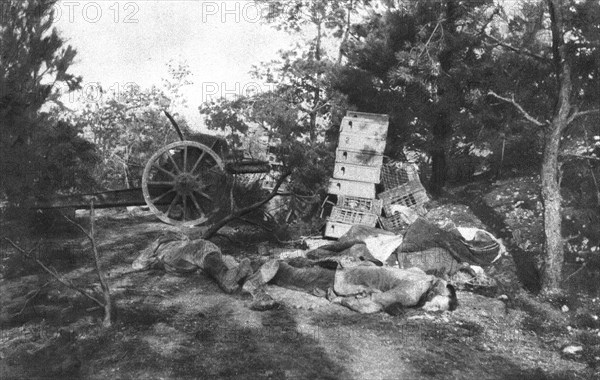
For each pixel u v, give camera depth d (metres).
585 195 9.24
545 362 6.34
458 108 12.22
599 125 9.26
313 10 13.83
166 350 5.96
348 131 10.74
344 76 12.86
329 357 5.99
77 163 9.60
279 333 6.49
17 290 7.42
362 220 10.31
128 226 11.60
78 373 5.46
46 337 6.21
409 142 13.03
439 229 8.83
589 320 7.41
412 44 12.61
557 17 8.34
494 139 12.30
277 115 11.39
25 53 7.33
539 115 10.55
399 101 12.55
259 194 11.46
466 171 13.68
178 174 10.59
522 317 7.52
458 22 12.37
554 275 8.20
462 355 6.27
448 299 7.45
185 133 12.59
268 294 7.39
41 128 7.37
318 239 10.24
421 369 5.86
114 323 6.51
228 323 6.71
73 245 9.47
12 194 6.80
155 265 8.48
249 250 9.91
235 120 11.81
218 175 10.76
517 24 10.12
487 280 8.18
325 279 7.71
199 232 10.47
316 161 11.27
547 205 8.32
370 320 6.98
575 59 8.37
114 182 14.30
